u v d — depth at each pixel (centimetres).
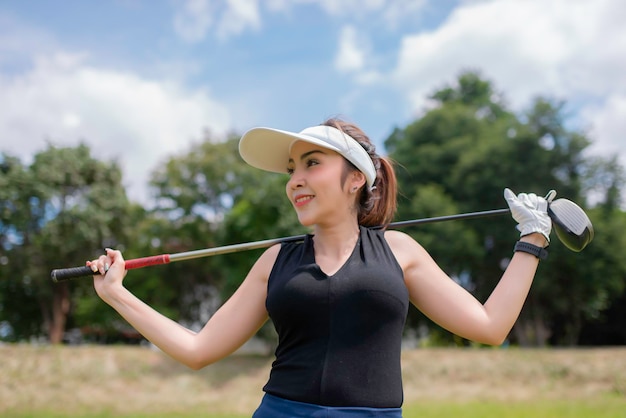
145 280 2566
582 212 235
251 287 230
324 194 219
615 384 1344
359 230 225
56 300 2458
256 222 1641
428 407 1160
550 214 233
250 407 1277
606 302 2319
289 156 239
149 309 231
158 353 1577
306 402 201
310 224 221
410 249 222
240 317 228
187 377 1462
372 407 199
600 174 2098
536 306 2197
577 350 1554
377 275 206
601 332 2619
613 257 2030
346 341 202
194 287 2605
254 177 2495
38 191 2330
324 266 216
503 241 2142
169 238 2562
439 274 222
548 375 1405
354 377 200
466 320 213
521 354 1505
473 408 1143
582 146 2067
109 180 2514
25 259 2377
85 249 2445
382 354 204
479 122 2483
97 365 1463
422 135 2483
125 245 2580
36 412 1164
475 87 3195
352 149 223
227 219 1664
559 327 2542
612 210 2120
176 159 2578
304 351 206
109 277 233
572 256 2014
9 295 2561
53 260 2409
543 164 2064
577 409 1120
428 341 2402
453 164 2328
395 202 246
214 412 1207
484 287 2252
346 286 204
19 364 1436
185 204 2530
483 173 2139
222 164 2552
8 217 2341
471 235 2067
